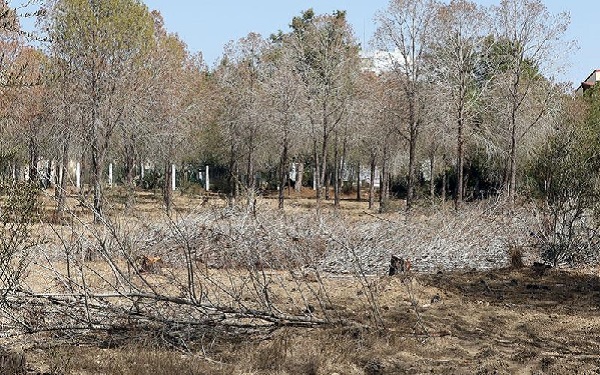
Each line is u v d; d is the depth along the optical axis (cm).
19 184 822
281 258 1275
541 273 1392
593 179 1516
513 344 891
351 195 5872
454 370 771
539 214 1617
